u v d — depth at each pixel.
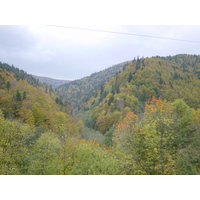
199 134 15.95
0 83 71.62
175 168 11.37
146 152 11.93
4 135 15.70
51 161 14.22
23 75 134.12
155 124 13.17
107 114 66.31
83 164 11.95
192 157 12.50
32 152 17.09
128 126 15.35
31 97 68.81
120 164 11.57
